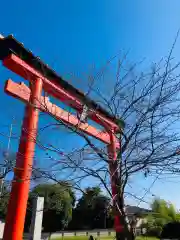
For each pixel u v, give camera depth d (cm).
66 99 443
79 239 2105
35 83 616
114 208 318
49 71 603
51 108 420
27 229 2000
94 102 381
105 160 336
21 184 522
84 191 326
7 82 645
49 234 2223
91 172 318
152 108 320
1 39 625
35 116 514
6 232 497
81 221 2544
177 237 2333
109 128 396
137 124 326
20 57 635
